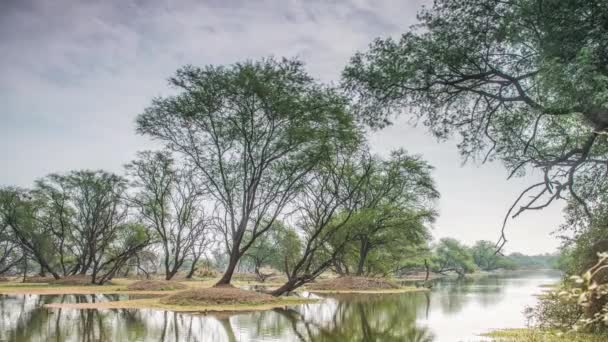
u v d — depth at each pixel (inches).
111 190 2384.4
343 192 1806.1
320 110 1294.3
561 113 539.2
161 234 2204.7
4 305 1195.3
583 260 648.4
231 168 1488.7
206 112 1325.0
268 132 1353.3
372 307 1190.9
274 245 2664.9
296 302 1310.3
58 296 1546.5
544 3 517.3
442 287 2341.3
